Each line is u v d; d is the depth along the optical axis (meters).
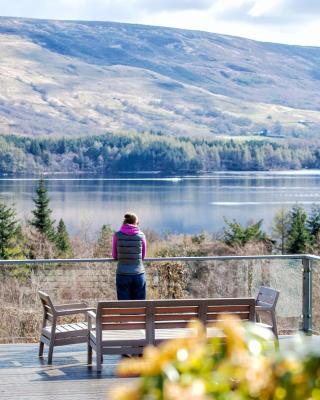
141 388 1.87
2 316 13.36
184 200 158.12
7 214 74.88
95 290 13.78
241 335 1.99
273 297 10.79
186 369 1.90
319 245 77.25
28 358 10.60
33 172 187.88
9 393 8.66
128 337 9.60
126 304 9.30
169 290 14.40
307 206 104.56
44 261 12.02
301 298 12.81
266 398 1.89
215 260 13.59
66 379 9.30
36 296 13.52
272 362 1.93
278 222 78.12
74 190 173.12
